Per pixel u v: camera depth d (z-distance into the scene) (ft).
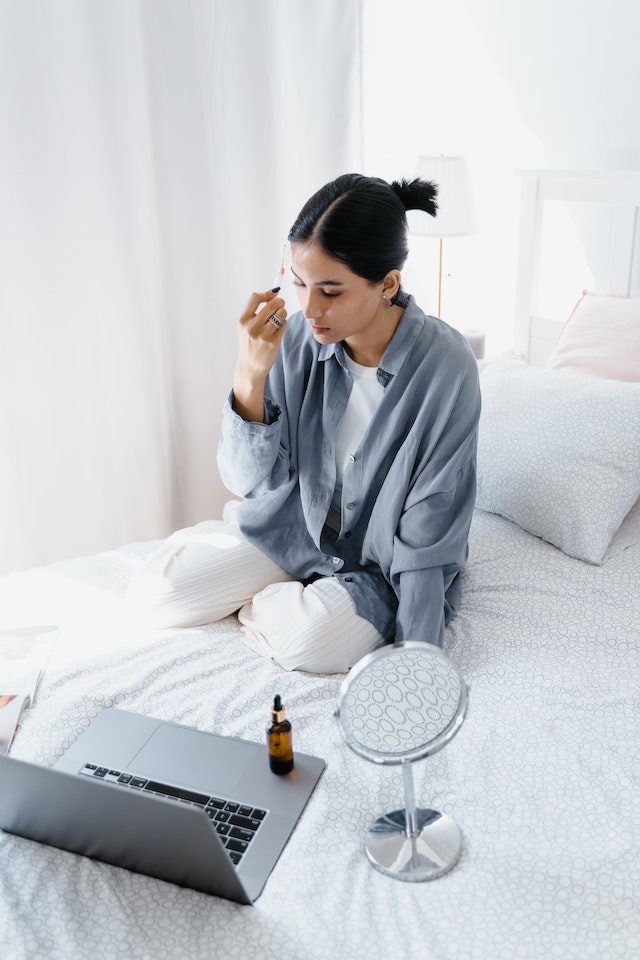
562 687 4.64
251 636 5.25
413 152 9.03
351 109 8.05
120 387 7.48
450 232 7.90
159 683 4.81
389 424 5.17
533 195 7.83
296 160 8.08
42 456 7.27
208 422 8.15
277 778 4.14
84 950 3.34
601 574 5.64
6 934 3.39
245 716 4.58
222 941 3.37
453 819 3.88
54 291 6.95
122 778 4.13
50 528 7.49
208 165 7.38
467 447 5.13
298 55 7.73
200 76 7.16
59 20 6.46
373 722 3.44
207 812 3.95
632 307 6.93
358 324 4.81
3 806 3.80
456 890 3.53
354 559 5.58
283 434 5.51
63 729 4.44
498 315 8.98
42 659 5.02
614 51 7.33
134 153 6.97
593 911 3.40
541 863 3.62
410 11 8.46
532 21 7.82
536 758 4.18
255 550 5.59
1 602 5.66
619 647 4.94
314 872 3.66
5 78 6.38
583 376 6.57
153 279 7.45
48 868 3.74
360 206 4.51
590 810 3.87
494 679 4.76
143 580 5.48
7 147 6.51
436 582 5.05
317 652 4.91
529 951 3.25
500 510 6.29
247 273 8.08
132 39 6.73
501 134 8.38
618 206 7.35
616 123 7.50
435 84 8.71
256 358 4.99
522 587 5.56
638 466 5.93
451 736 3.53
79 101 6.69
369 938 3.35
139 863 3.67
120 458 7.64
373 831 3.80
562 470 5.98
